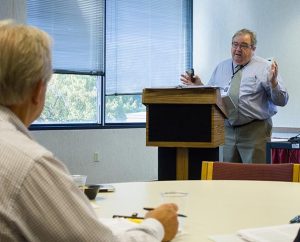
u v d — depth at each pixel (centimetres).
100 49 548
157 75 605
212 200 162
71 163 516
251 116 357
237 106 358
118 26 566
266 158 353
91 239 84
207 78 605
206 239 117
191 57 627
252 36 363
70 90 530
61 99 524
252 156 359
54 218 82
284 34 511
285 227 124
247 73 360
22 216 81
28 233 81
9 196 80
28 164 82
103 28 549
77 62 532
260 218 138
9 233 80
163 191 178
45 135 498
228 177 220
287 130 501
